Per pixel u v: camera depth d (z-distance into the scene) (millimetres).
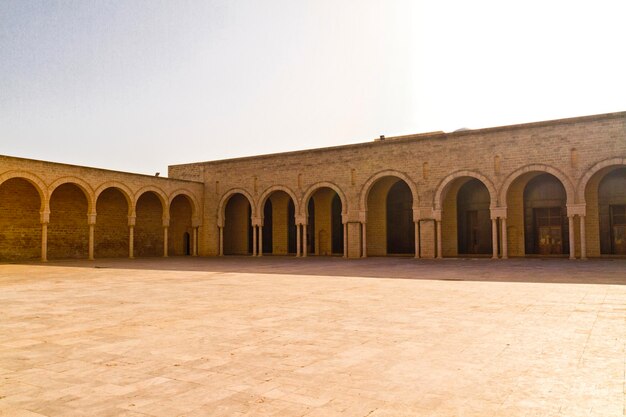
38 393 5355
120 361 6652
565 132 27062
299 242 36656
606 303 11047
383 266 24891
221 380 5742
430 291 13883
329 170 35406
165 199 38438
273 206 41469
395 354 6832
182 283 17125
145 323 9414
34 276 20406
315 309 10883
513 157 28578
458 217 33781
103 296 13641
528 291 13422
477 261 27594
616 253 29344
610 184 29625
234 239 43156
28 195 33438
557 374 5820
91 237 33281
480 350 7000
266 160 38375
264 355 6863
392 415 4590
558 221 31125
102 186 33938
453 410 4707
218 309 11039
